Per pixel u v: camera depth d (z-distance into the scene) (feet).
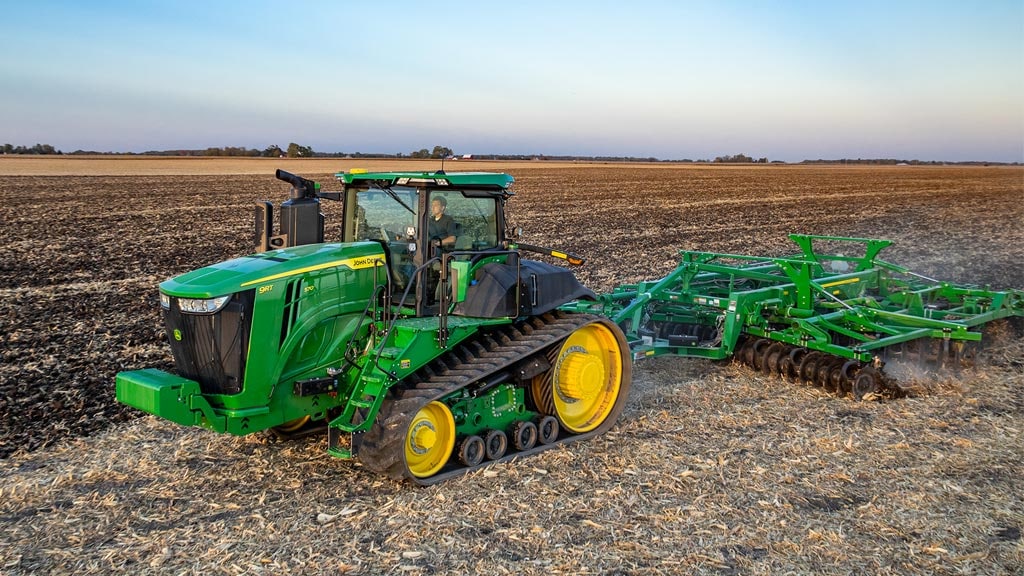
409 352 20.18
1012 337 36.70
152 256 63.46
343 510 19.02
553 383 23.67
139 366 32.07
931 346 31.22
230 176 183.93
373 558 16.70
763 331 30.73
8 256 62.69
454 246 22.38
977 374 31.45
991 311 33.12
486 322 21.98
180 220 89.51
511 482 20.76
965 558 16.78
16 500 19.69
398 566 16.37
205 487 20.54
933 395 28.91
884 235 85.10
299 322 20.13
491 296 21.86
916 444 23.70
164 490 20.33
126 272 56.08
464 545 17.24
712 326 33.45
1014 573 16.22
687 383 30.19
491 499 19.65
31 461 22.39
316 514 18.85
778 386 29.86
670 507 19.20
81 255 63.67
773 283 35.42
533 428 23.07
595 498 19.71
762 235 82.58
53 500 19.74
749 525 18.28
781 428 25.20
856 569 16.35
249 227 83.56
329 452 20.11
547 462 22.20
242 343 19.26
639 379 30.89
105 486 20.62
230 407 19.61
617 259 62.85
